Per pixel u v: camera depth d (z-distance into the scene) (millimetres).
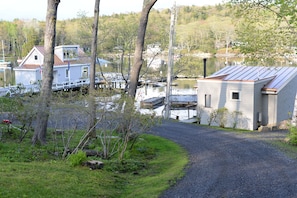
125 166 9711
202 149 12195
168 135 15398
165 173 9117
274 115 19719
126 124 11164
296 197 7027
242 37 15727
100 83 34500
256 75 21016
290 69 22062
